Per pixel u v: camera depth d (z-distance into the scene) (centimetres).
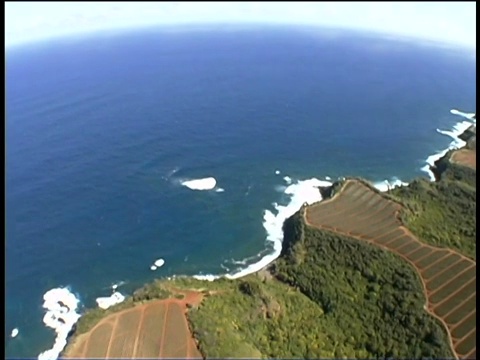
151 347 9644
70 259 12950
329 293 11281
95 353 9538
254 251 13488
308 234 13325
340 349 9950
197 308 10538
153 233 14062
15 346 10431
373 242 12719
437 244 12631
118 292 11981
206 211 15175
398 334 10138
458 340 9869
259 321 10550
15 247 13238
